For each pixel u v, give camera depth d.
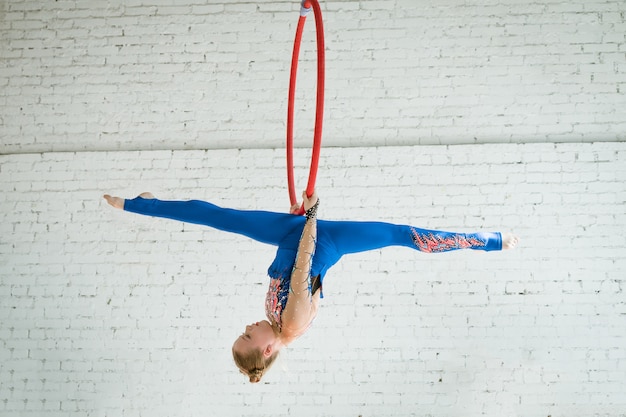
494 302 4.57
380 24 4.81
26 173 4.80
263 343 2.50
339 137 4.75
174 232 4.69
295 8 4.86
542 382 4.54
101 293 4.68
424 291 4.58
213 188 4.73
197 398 4.61
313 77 4.80
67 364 4.66
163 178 4.76
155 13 4.91
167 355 4.63
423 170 4.66
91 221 4.73
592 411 4.52
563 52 4.76
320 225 2.62
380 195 4.65
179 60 4.87
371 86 4.78
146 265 4.68
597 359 4.54
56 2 4.96
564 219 4.60
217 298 4.62
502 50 4.77
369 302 4.58
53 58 4.92
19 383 4.67
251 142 4.79
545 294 4.56
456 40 4.79
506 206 4.61
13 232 4.75
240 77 4.84
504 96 4.74
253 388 4.60
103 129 4.86
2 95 4.91
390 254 4.61
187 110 4.84
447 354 4.57
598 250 4.57
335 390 4.57
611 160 4.64
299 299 2.36
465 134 4.72
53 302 4.69
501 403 4.54
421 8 4.81
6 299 4.71
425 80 4.77
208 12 4.88
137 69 4.88
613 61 4.74
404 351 4.57
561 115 4.71
